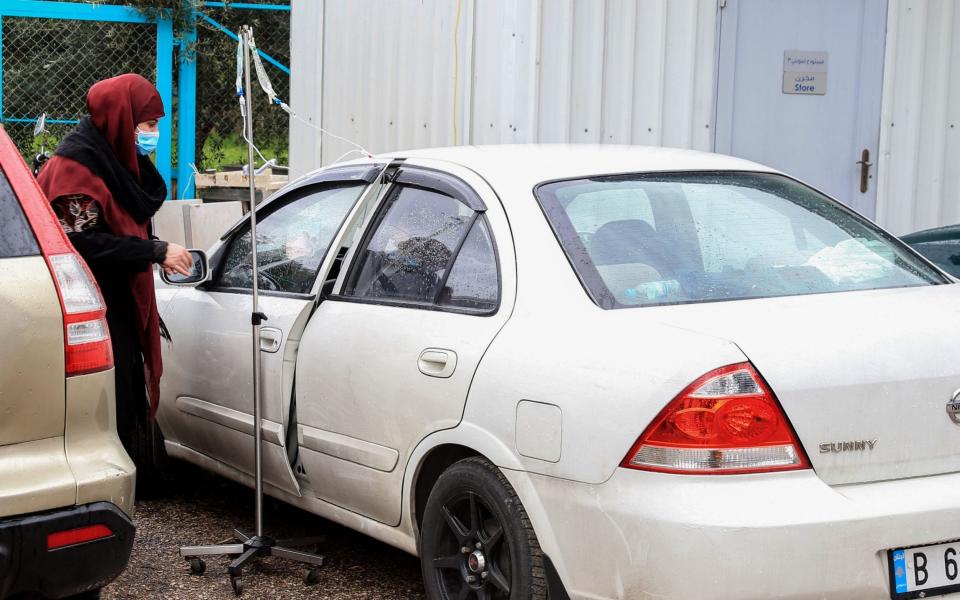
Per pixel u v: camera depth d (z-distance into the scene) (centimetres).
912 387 297
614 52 776
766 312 313
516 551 323
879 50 806
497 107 777
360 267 416
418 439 360
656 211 363
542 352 321
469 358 342
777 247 361
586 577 302
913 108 811
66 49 1022
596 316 319
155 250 444
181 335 496
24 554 297
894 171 816
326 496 420
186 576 429
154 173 475
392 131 839
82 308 318
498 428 327
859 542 281
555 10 761
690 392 284
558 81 768
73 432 316
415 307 379
